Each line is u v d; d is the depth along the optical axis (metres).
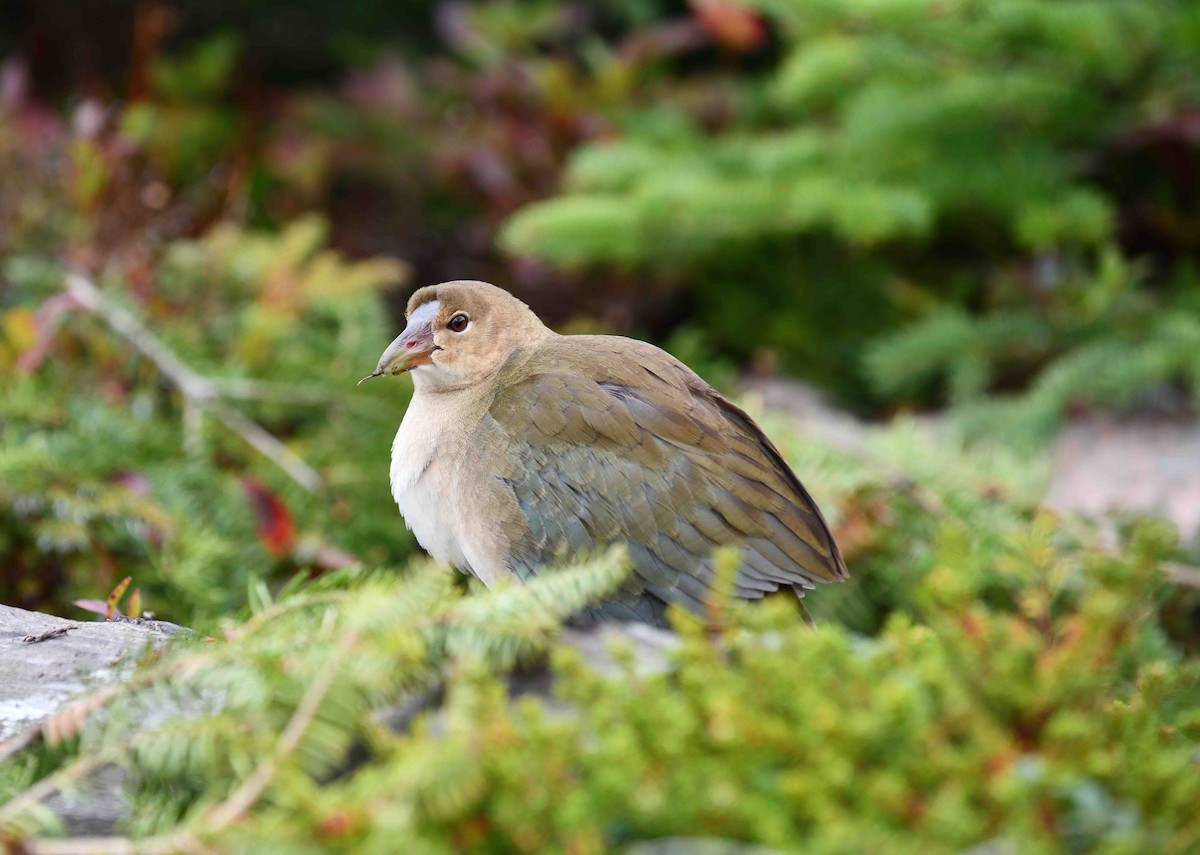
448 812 3.53
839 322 12.89
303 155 13.22
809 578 6.36
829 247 12.98
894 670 4.12
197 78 13.67
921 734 3.74
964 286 12.65
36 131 11.23
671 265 12.70
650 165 12.45
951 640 3.98
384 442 9.43
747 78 15.25
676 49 15.09
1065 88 11.97
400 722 4.23
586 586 4.45
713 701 3.79
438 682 4.29
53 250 10.57
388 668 4.00
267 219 13.23
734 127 13.97
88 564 7.94
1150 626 6.71
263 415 9.61
